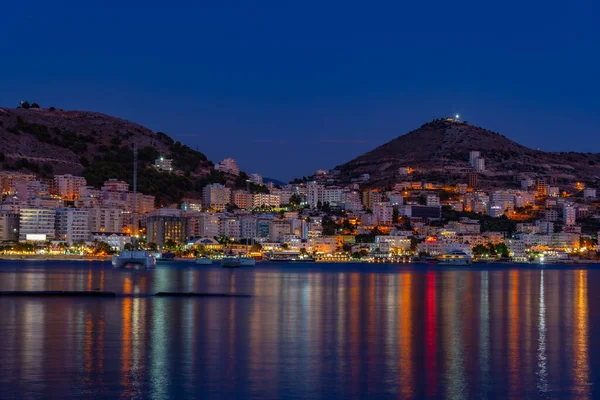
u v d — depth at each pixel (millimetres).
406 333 130125
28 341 118000
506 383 92500
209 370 97875
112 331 129250
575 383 92688
